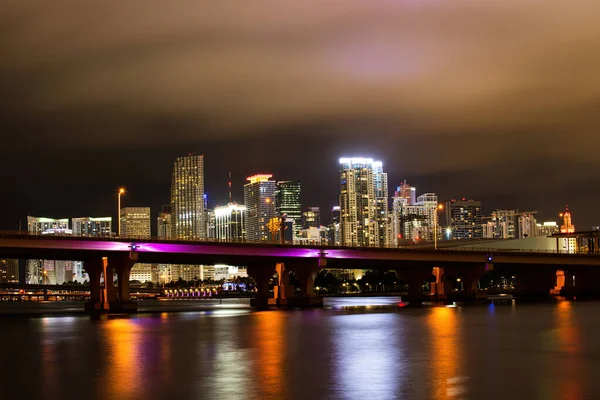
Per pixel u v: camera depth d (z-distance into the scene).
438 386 69.38
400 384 70.50
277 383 71.50
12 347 106.00
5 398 66.38
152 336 119.94
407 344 103.81
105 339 116.00
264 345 103.88
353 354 92.88
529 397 64.31
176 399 64.75
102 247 174.38
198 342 109.12
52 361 89.69
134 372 79.44
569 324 135.50
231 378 74.56
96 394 67.31
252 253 196.88
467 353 92.88
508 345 101.38
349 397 64.75
